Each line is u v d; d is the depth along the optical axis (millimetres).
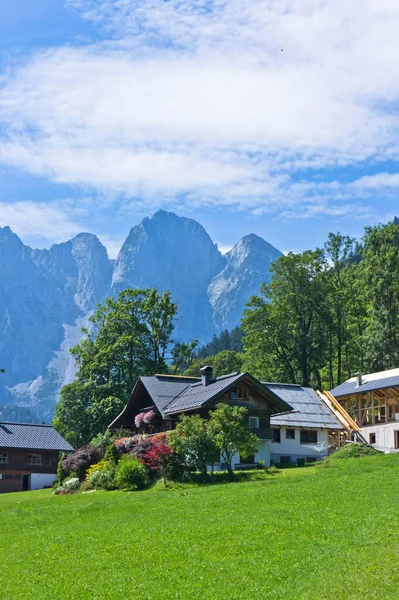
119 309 106000
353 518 33594
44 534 37156
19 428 85688
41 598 26484
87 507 44125
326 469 55969
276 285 101188
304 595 24531
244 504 39625
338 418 78812
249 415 68812
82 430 97812
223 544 31141
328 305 100438
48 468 83812
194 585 26469
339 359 103562
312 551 28969
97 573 28875
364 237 104562
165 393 75062
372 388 77938
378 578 25016
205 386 72438
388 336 96000
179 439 56969
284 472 58344
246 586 25969
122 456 62844
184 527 34969
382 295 99062
